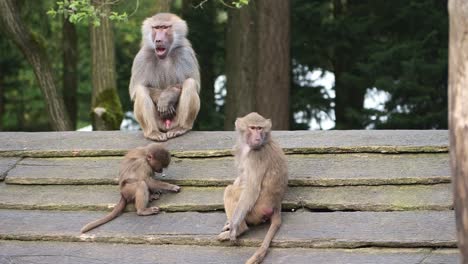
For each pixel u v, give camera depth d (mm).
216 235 9086
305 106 26828
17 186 10594
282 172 9086
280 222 9102
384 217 9102
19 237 9562
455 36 6688
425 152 10117
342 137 10617
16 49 28172
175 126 11625
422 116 23344
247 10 23297
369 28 25109
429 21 24016
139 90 11594
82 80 31234
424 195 9375
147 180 9789
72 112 27578
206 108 26016
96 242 9344
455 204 6809
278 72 22938
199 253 8922
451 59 6754
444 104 23531
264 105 22922
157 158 9797
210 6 25359
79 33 30547
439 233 8711
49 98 22984
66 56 27328
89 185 10383
